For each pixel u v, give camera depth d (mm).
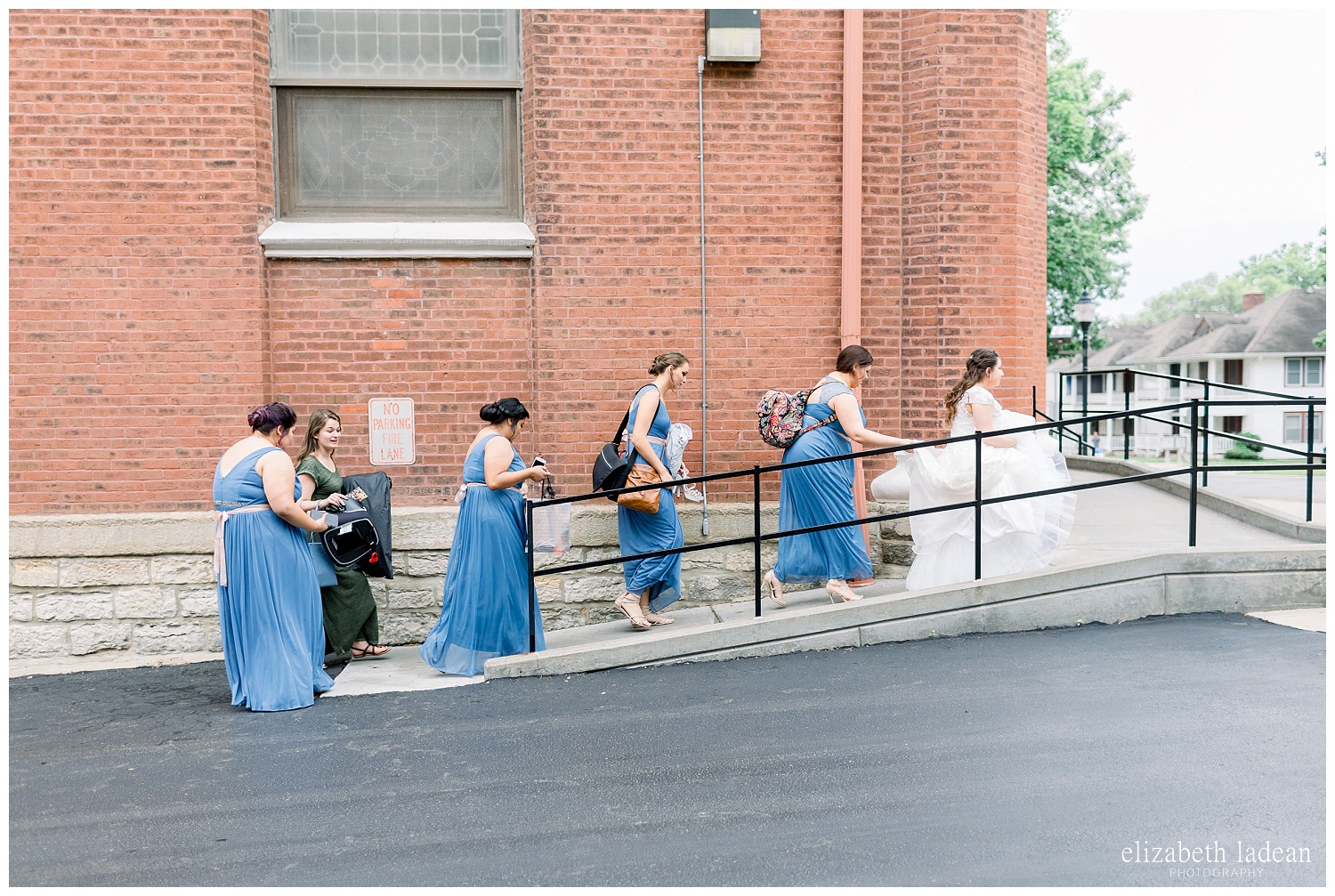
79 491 6949
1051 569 5992
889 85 7301
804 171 7262
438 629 6027
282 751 4570
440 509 7180
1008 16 7223
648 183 7188
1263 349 47219
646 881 3152
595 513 7219
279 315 7133
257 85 7074
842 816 3570
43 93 6859
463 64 7422
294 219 7340
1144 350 58062
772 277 7277
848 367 6133
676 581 6469
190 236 6961
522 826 3615
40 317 6898
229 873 3328
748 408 7285
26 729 5109
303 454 6254
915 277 7301
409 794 3973
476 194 7488
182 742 4770
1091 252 31500
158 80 6926
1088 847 3260
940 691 4867
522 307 7281
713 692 5121
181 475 6996
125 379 6953
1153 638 5555
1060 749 4062
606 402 7203
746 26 7035
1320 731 4145
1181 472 6176
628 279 7195
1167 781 3719
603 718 4812
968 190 7195
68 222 6895
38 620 6930
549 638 6531
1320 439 40781
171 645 6992
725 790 3854
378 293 7188
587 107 7137
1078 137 31750
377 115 7410
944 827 3447
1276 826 3361
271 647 5371
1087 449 12555
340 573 6348
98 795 4094
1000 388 7246
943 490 6203
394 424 7203
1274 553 6055
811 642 5820
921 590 5941
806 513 6152
